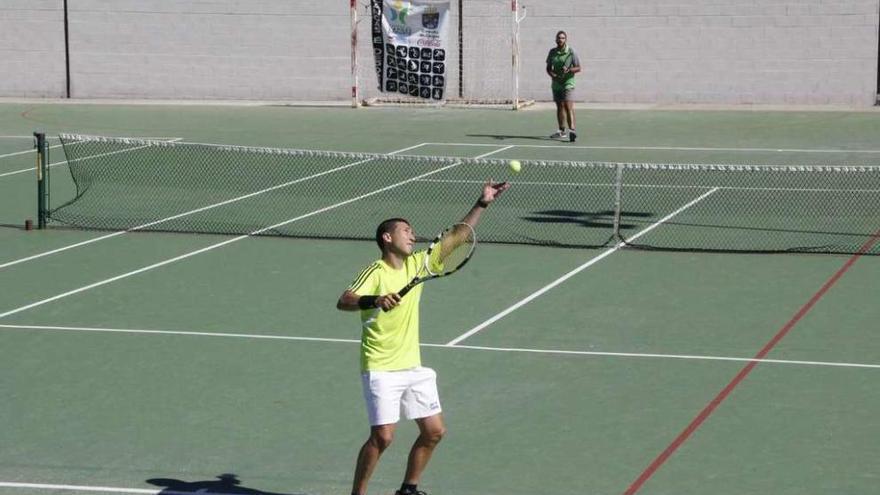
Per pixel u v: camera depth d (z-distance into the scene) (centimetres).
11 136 3216
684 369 1294
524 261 1830
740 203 2283
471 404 1185
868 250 1875
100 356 1365
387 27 3666
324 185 2498
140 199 2366
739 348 1370
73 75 4038
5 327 1491
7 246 1973
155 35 3984
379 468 1017
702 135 3155
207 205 2298
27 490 970
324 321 1507
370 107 3781
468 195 2383
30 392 1239
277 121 3488
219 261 1853
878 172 2580
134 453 1059
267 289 1678
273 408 1181
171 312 1559
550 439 1084
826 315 1508
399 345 895
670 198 2339
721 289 1648
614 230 1995
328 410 1174
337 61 3919
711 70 3703
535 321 1497
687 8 3678
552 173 2623
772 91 3678
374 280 898
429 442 909
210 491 968
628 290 1650
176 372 1302
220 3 3934
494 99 3825
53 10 4003
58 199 2383
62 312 1564
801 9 3616
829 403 1173
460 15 3828
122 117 3591
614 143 3044
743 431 1097
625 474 996
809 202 2283
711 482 974
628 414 1149
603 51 3756
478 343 1402
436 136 3188
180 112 3700
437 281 1706
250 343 1412
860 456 1029
